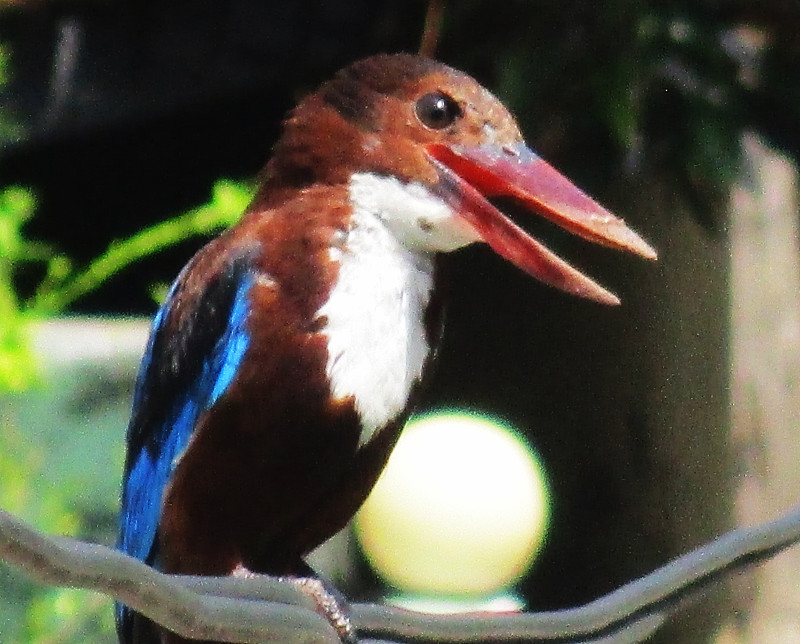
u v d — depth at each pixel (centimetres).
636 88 441
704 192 444
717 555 417
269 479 422
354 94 424
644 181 449
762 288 454
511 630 415
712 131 442
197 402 423
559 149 443
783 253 454
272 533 424
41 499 452
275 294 421
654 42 441
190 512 423
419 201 423
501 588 434
